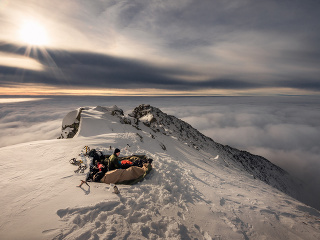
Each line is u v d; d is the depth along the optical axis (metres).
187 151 17.28
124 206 3.96
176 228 3.53
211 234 3.65
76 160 6.32
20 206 3.72
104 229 3.28
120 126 14.35
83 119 13.57
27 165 5.95
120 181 5.02
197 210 4.37
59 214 3.52
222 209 4.72
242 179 11.66
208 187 6.23
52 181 4.86
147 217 3.79
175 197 4.75
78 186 4.63
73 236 3.03
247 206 5.36
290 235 4.30
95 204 3.85
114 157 5.67
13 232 3.04
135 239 3.16
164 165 6.83
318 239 4.27
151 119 29.19
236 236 3.79
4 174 5.21
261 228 4.32
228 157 39.56
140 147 9.87
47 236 2.98
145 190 4.87
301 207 6.92
